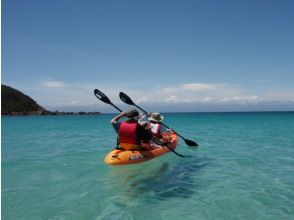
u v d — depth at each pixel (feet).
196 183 20.49
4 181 21.40
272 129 72.38
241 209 15.60
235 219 14.33
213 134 58.54
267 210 15.43
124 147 26.08
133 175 22.67
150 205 16.33
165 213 15.11
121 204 16.43
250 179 21.45
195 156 30.91
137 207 15.98
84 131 74.08
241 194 17.97
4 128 91.04
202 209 15.64
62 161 28.91
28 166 26.58
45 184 20.57
